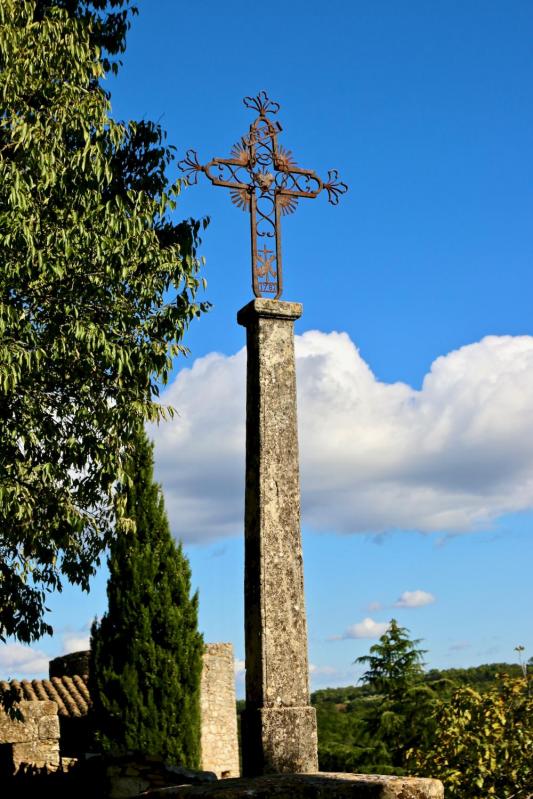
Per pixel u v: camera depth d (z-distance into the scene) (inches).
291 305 334.0
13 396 384.8
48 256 365.1
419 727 881.5
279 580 309.4
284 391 327.3
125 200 434.6
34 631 438.3
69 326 379.2
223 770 724.7
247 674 308.7
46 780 473.7
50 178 370.9
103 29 480.7
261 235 339.0
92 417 406.0
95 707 653.9
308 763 296.4
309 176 351.9
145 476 688.4
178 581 679.7
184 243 449.4
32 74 393.7
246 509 321.4
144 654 655.1
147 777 413.1
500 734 432.8
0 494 360.8
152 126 469.7
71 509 409.1
